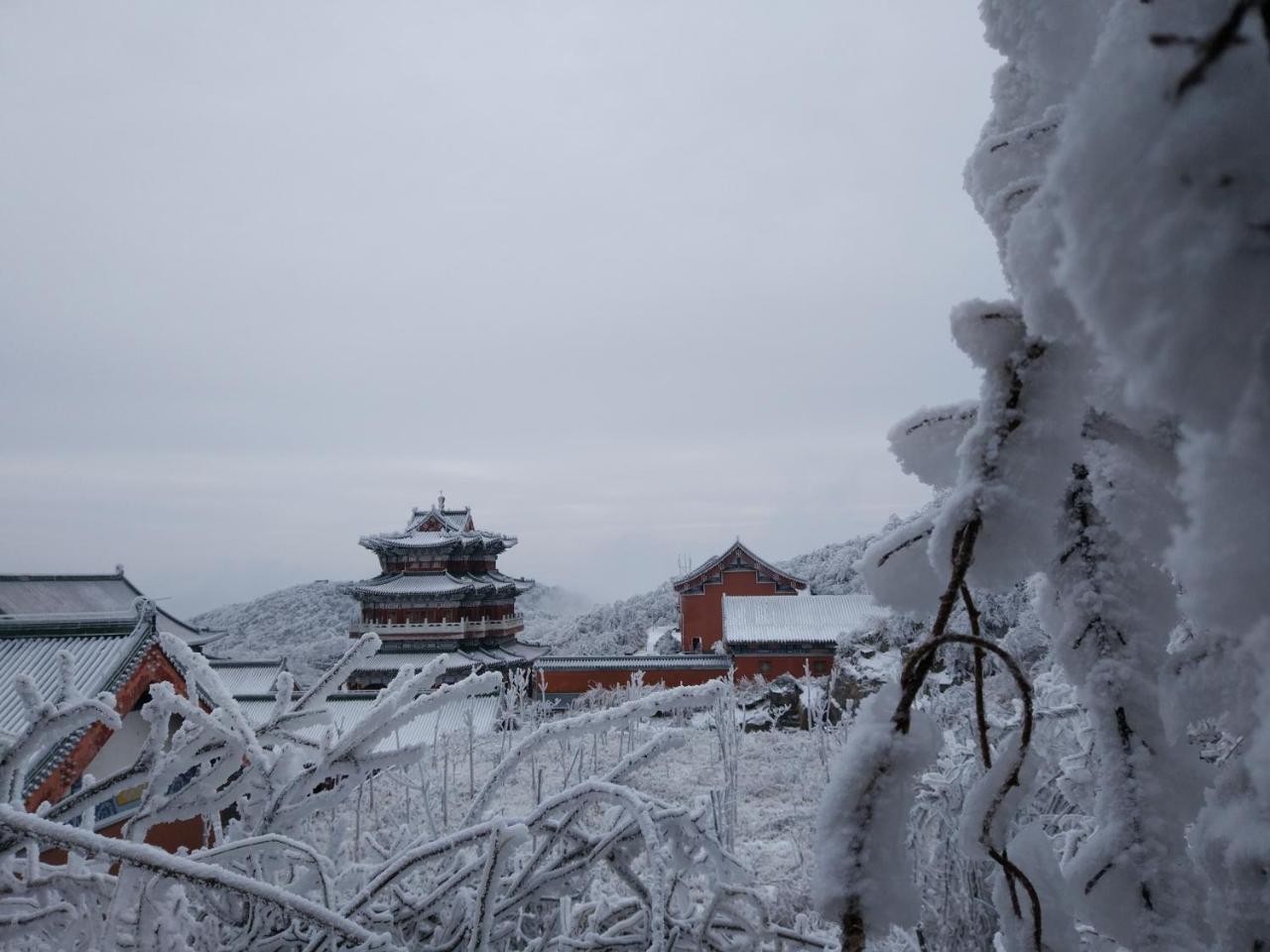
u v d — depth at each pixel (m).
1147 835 0.86
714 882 3.07
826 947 2.90
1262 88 0.37
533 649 51.66
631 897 3.34
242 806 2.89
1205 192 0.38
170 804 2.72
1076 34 0.88
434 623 45.91
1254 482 0.42
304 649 54.66
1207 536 0.45
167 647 2.91
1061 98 0.95
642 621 62.62
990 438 0.82
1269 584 0.43
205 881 2.24
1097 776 0.93
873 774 0.81
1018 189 0.87
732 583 42.78
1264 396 0.38
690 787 13.00
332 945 2.32
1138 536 0.93
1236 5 0.37
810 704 16.47
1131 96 0.40
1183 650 0.88
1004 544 0.81
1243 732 0.82
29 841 2.29
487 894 2.50
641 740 16.33
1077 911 0.90
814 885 0.80
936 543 0.82
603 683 34.38
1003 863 0.87
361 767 2.85
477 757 15.45
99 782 2.70
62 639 10.59
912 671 0.82
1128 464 0.95
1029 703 0.83
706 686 3.04
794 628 33.69
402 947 2.49
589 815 6.02
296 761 2.91
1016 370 0.83
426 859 2.60
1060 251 0.44
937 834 3.98
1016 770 0.86
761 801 11.69
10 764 2.36
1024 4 0.92
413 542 47.56
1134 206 0.40
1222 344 0.38
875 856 0.78
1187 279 0.38
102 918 2.51
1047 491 0.80
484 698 24.53
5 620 10.34
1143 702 0.90
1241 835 0.74
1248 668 0.82
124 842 2.26
